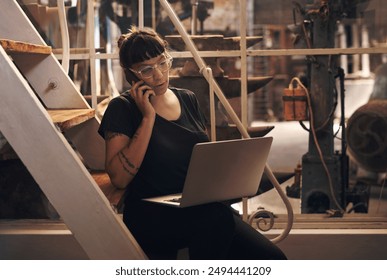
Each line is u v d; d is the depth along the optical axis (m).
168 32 4.36
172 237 2.51
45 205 3.64
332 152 4.14
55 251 3.43
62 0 3.19
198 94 3.83
